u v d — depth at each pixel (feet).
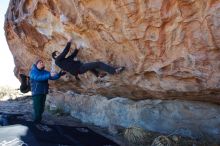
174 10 15.34
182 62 16.97
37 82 23.59
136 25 17.04
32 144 18.97
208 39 15.03
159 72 18.39
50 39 23.72
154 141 20.31
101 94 26.50
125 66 19.90
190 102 21.03
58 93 32.45
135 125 22.72
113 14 17.46
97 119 26.43
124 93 24.06
